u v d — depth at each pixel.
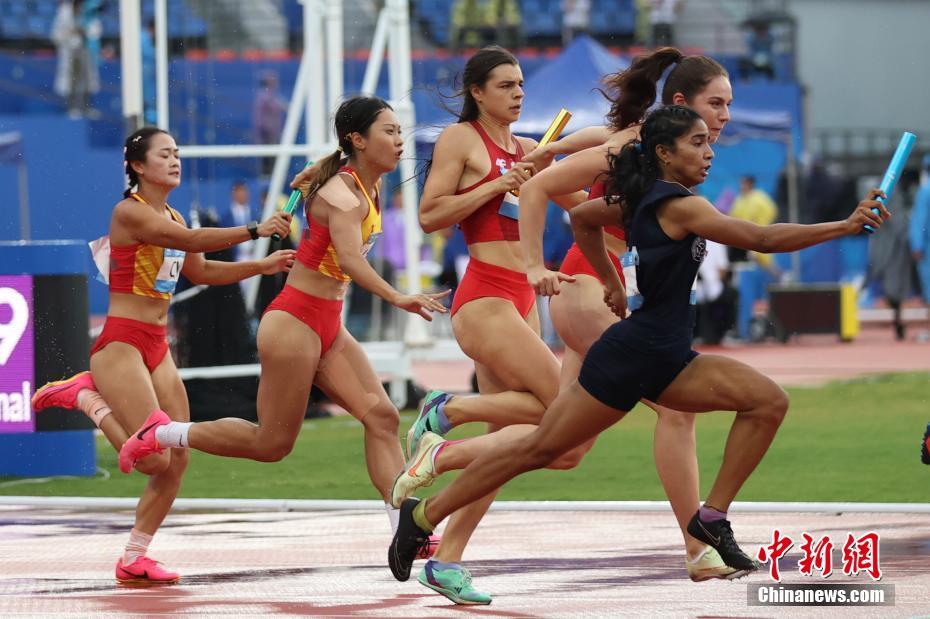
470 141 15.77
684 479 14.91
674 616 13.30
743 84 69.75
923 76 77.25
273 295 34.62
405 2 37.59
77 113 66.31
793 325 55.53
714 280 54.62
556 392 15.26
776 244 12.34
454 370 49.53
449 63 70.69
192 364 32.38
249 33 73.94
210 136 53.94
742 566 13.30
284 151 32.66
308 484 24.92
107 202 61.06
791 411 34.03
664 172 13.03
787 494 22.34
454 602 14.16
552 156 15.37
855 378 41.31
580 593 14.66
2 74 68.75
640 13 76.69
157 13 32.34
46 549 18.22
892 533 18.16
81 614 13.70
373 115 16.50
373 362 36.47
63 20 67.69
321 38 35.78
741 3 78.44
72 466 25.97
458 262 53.12
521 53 74.44
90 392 16.84
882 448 27.48
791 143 59.28
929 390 37.59
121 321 16.70
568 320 15.42
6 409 25.97
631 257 12.97
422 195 15.80
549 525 19.48
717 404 13.01
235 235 16.39
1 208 60.88
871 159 73.25
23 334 25.72
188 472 26.48
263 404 16.48
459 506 13.74
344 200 16.12
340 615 13.55
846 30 77.44
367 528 19.66
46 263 25.61
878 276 56.56
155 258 16.69
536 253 14.14
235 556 17.48
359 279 15.77
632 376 12.86
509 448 13.39
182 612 13.77
